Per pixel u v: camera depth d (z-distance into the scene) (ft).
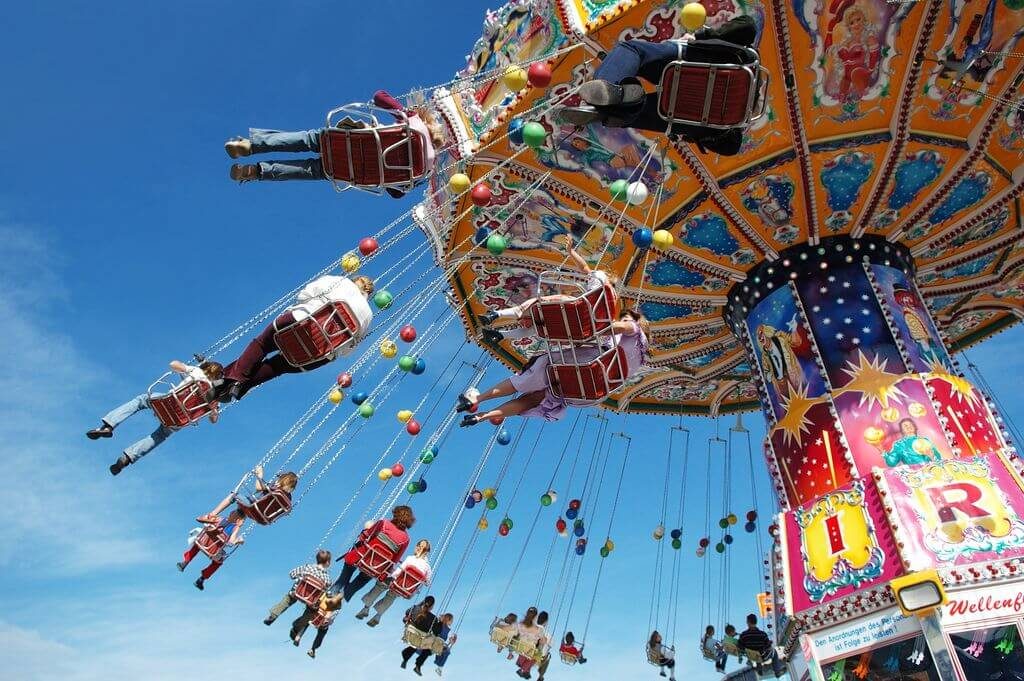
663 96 19.24
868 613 29.91
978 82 33.32
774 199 37.73
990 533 29.63
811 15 30.76
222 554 33.01
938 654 27.40
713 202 37.50
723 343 46.91
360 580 37.09
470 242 39.96
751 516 58.13
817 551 32.60
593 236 39.01
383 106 24.02
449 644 46.65
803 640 31.42
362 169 23.02
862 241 39.27
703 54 19.39
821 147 35.70
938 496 31.07
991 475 31.58
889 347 36.24
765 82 19.51
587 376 25.02
